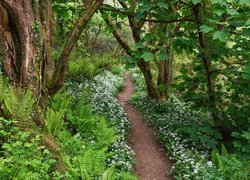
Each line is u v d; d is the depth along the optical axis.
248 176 2.95
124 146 3.76
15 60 3.09
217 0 2.64
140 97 7.46
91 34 12.83
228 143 4.08
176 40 4.02
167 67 7.09
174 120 5.31
